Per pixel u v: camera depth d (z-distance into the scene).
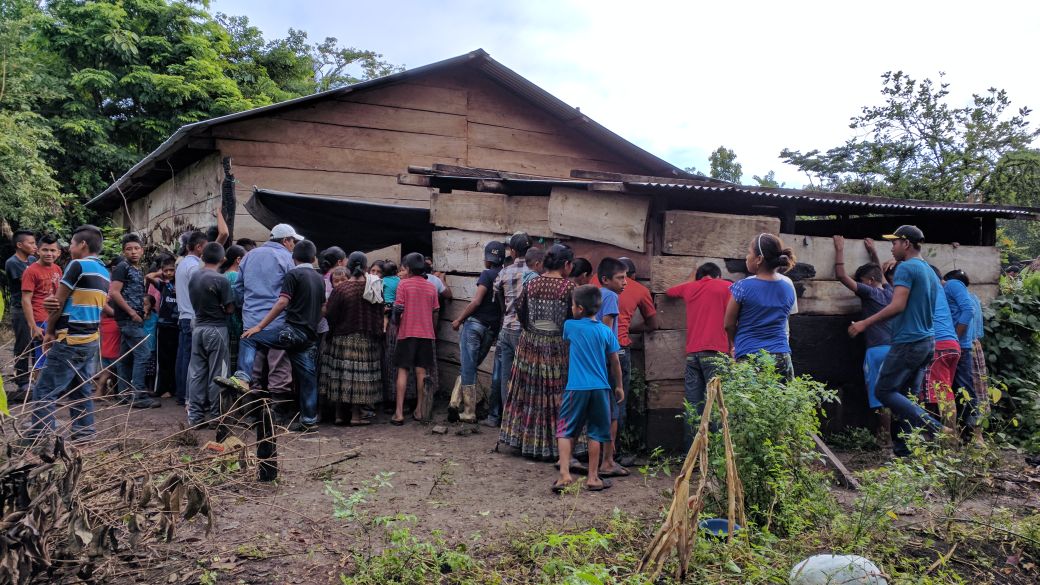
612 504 5.04
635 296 6.28
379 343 7.67
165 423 7.06
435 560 3.77
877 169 17.81
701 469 3.72
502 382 7.10
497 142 12.30
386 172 11.52
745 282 5.46
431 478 5.64
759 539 4.08
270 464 5.15
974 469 5.21
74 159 20.78
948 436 5.00
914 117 17.48
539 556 3.97
